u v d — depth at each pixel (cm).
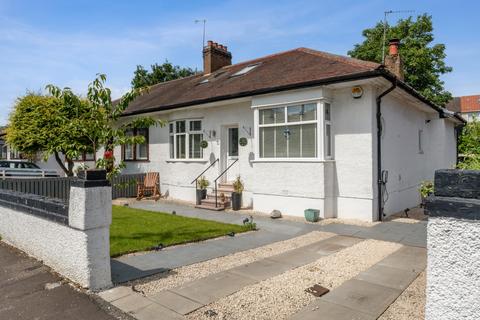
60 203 515
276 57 1537
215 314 399
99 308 413
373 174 977
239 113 1270
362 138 984
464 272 203
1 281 496
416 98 1187
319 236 798
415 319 386
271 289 473
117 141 723
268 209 1110
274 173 1094
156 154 1630
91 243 459
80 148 881
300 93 1021
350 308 415
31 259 582
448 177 212
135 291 464
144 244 695
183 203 1370
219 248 689
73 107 762
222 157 1340
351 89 998
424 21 2561
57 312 405
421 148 1445
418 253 651
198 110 1409
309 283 495
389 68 1287
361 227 895
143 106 1666
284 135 1073
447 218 209
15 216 657
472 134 844
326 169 1002
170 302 430
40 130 1593
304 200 1026
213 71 1861
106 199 470
